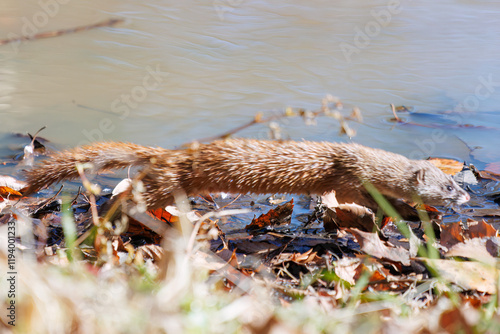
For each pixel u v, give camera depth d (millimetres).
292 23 23562
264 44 20703
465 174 11570
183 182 9016
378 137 13523
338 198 9719
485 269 6434
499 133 13938
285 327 3934
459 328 4348
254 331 3965
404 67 18781
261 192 9547
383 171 9562
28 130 13359
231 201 10688
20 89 16000
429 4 27422
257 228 9414
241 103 15383
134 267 6035
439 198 9766
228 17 24109
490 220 9812
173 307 4297
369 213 8625
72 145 12625
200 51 19734
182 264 4938
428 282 6320
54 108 14797
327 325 4328
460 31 23078
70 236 6148
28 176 9422
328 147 9609
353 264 6754
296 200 10867
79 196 10320
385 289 6426
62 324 3918
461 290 6227
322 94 16219
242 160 9094
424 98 16156
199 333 3977
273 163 9203
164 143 12750
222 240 8367
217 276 6152
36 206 9609
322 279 6676
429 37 22203
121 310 4078
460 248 6945
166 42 20516
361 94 16297
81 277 4906
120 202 8445
